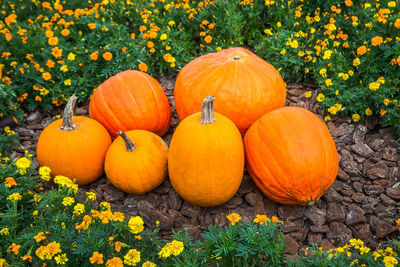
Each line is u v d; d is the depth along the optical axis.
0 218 1.32
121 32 2.01
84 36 2.04
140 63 1.87
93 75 1.95
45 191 1.54
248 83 1.51
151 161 1.45
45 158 1.48
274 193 1.41
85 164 1.49
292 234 1.41
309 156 1.34
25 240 1.23
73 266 1.18
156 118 1.60
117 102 1.56
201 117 1.35
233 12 2.08
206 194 1.38
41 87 1.86
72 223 1.26
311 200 1.39
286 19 2.04
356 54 1.88
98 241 1.19
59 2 2.32
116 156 1.44
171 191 1.51
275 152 1.36
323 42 1.86
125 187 1.46
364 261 1.25
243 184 1.53
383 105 1.69
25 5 2.29
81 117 1.54
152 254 1.28
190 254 1.21
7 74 1.88
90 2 2.22
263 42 1.99
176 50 2.00
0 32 1.98
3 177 1.40
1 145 1.67
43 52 1.91
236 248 1.16
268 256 1.22
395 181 1.54
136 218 1.18
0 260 1.14
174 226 1.44
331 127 1.73
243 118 1.53
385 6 1.95
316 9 2.12
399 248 1.26
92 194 1.32
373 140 1.68
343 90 1.78
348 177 1.56
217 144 1.33
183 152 1.35
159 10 2.24
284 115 1.39
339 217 1.44
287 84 1.93
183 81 1.58
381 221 1.44
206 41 1.97
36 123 1.85
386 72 1.74
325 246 1.39
